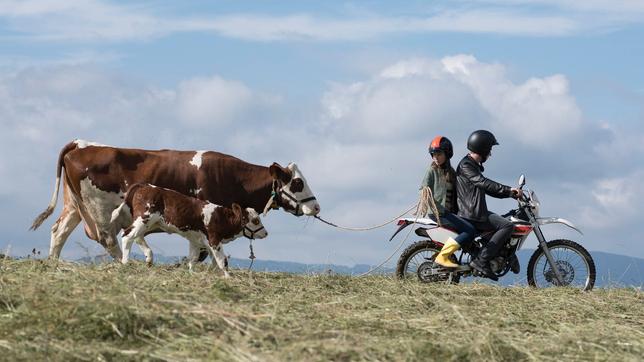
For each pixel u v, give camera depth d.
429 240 11.71
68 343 6.59
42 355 6.28
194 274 9.90
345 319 8.11
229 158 12.62
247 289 9.52
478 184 11.52
